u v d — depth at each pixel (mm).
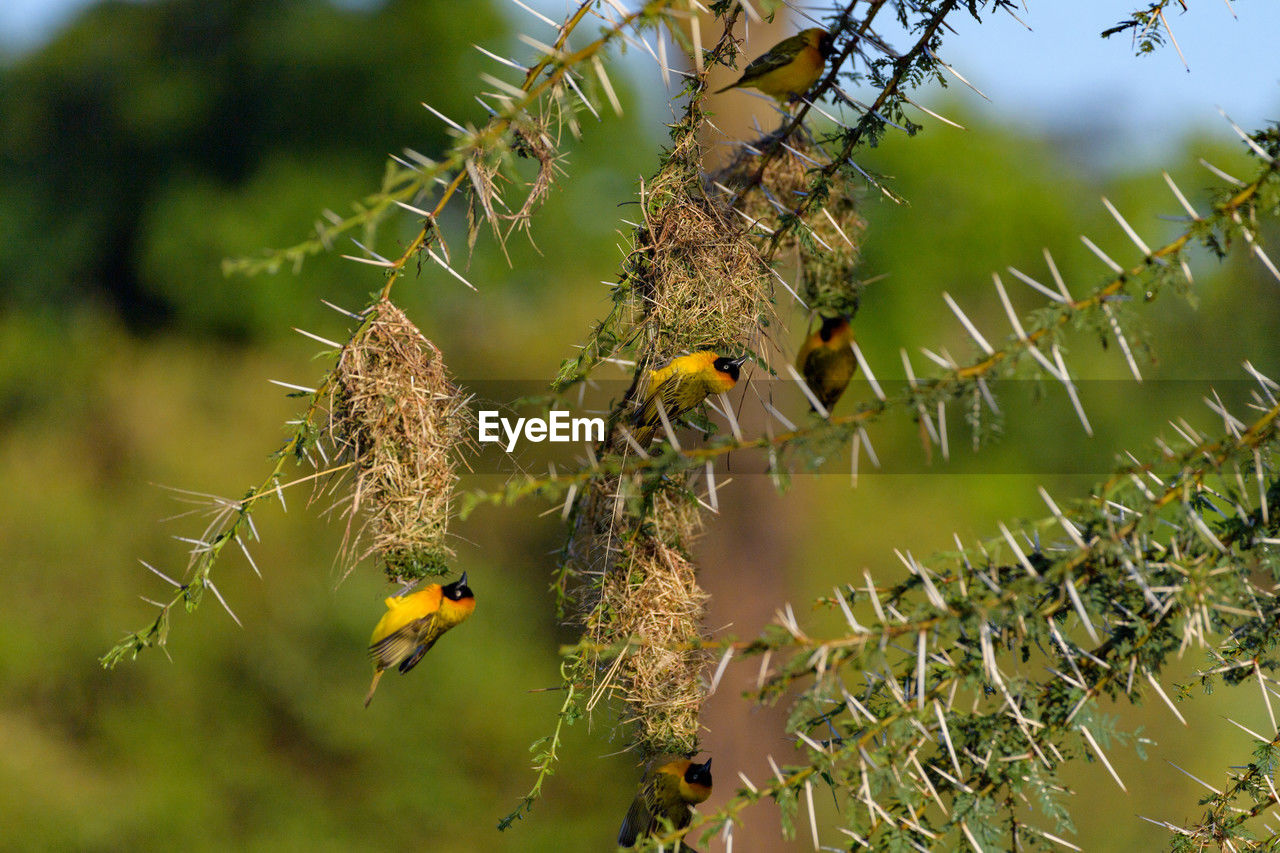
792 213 4988
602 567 5012
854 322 21984
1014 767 3174
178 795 16469
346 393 4664
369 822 16609
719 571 13953
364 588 18562
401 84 28406
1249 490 3387
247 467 20922
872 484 19719
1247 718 13016
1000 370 3020
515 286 25500
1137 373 3035
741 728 12539
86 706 17938
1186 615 2994
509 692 18016
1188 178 23672
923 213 22719
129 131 30797
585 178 26656
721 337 5125
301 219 27391
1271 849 3953
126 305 30594
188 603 4145
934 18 4598
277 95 29469
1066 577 3018
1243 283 21516
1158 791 12867
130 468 21844
